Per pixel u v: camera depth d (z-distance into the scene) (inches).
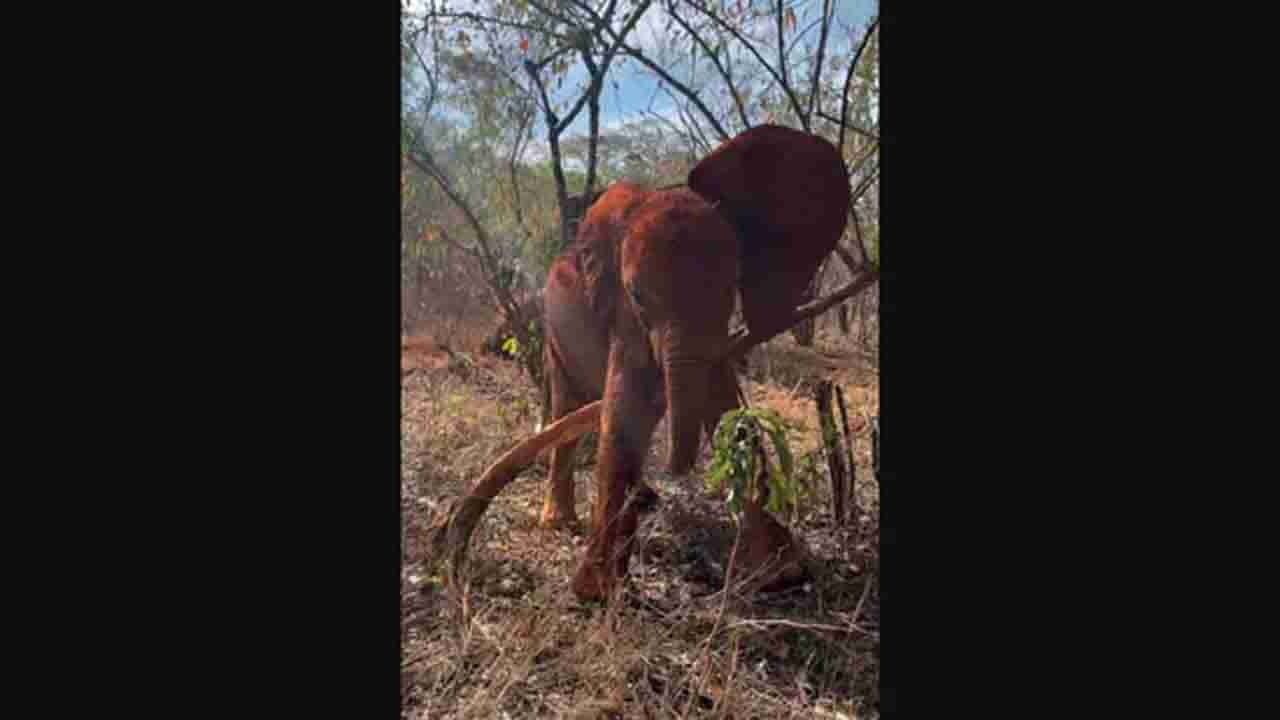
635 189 115.0
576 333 119.6
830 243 111.0
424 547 116.6
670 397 99.0
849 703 94.8
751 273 108.3
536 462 146.6
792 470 101.8
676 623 104.3
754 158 109.3
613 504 108.3
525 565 120.3
